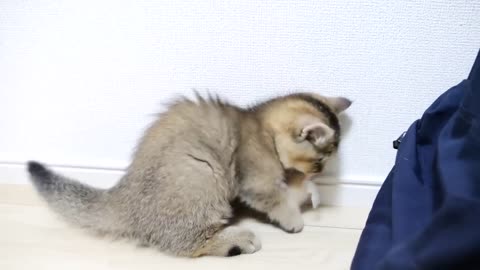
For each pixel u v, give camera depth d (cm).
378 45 82
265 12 82
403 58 82
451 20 80
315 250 83
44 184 85
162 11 83
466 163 69
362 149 87
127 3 83
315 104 83
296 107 83
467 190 67
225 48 84
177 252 82
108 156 90
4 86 88
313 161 84
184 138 82
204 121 83
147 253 82
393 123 85
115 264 81
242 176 83
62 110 89
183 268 81
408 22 81
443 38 81
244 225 86
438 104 78
